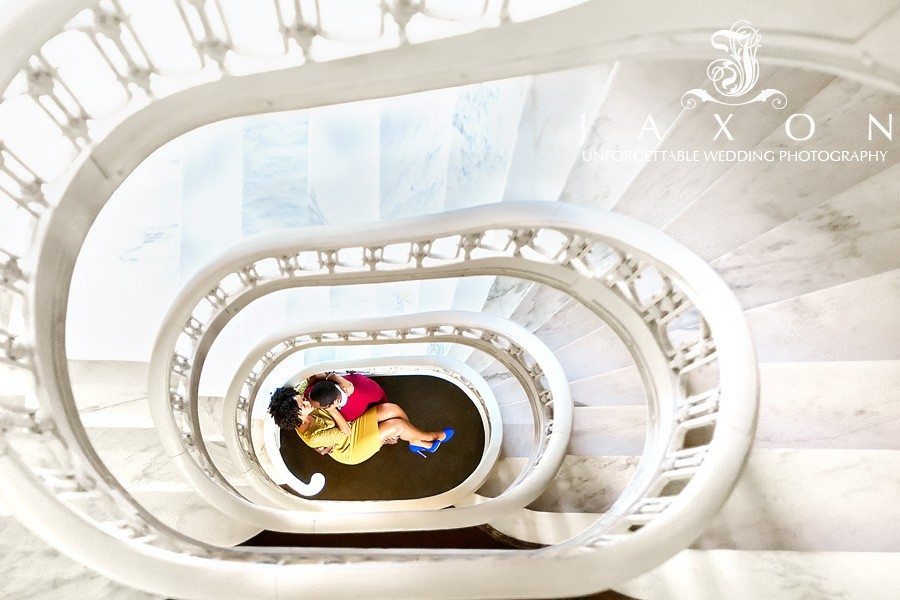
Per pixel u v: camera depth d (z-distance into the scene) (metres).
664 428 2.49
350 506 4.88
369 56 1.78
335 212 4.18
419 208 4.09
